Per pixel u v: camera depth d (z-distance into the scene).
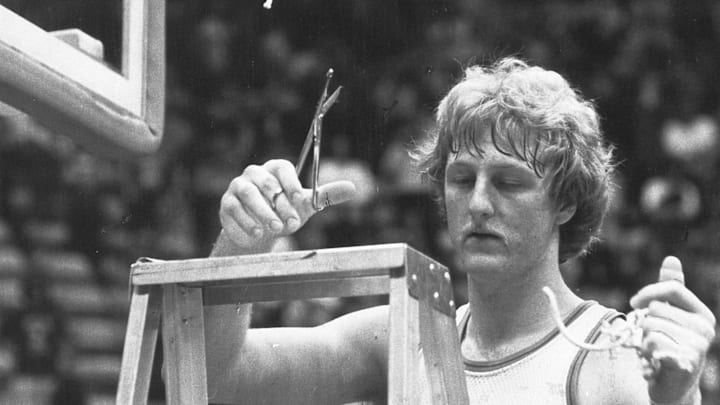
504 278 4.59
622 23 21.38
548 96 4.60
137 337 3.75
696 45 21.38
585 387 4.46
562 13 21.34
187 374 3.97
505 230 4.51
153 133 5.89
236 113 19.81
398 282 3.46
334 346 5.10
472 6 20.97
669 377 3.66
